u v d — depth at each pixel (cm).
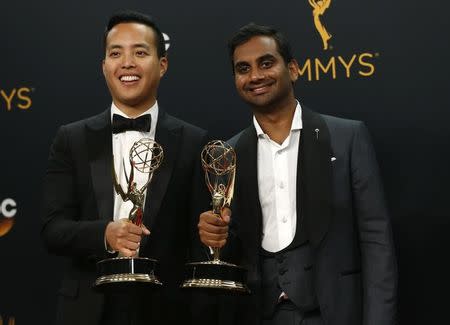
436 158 428
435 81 432
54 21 468
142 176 375
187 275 355
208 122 454
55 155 380
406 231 427
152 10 463
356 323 364
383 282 362
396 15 438
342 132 386
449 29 432
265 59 389
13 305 453
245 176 390
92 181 369
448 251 422
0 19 471
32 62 468
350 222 375
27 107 467
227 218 353
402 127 433
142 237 364
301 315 367
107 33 391
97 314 355
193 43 458
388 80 437
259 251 380
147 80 382
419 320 421
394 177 432
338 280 364
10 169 464
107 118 388
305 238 372
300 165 385
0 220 460
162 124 387
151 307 363
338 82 443
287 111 396
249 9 454
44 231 367
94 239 346
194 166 382
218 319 394
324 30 446
